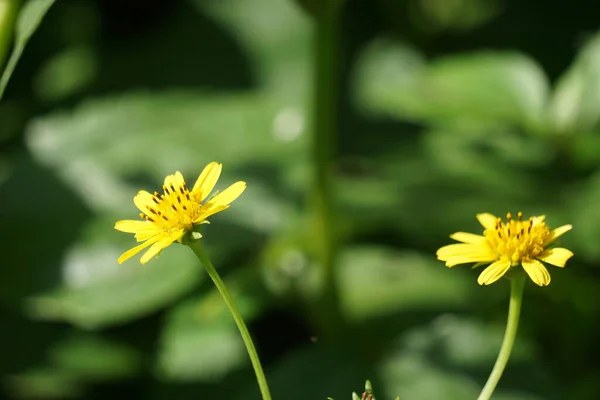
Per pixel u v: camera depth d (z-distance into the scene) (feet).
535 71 1.96
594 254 1.82
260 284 1.94
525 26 2.77
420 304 1.98
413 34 2.83
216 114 2.31
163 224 1.49
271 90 2.70
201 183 1.51
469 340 1.88
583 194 1.88
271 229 1.97
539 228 1.51
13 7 1.75
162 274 1.92
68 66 2.78
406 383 1.86
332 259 1.94
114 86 2.72
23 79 2.73
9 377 1.94
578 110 1.93
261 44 2.79
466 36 2.80
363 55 2.74
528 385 1.84
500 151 1.99
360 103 2.60
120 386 2.00
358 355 1.89
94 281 1.93
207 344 1.93
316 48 1.89
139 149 2.17
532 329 1.98
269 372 1.92
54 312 1.91
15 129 2.59
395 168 2.03
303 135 2.23
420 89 1.99
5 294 1.92
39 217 2.00
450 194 1.96
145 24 2.89
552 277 1.97
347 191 2.00
